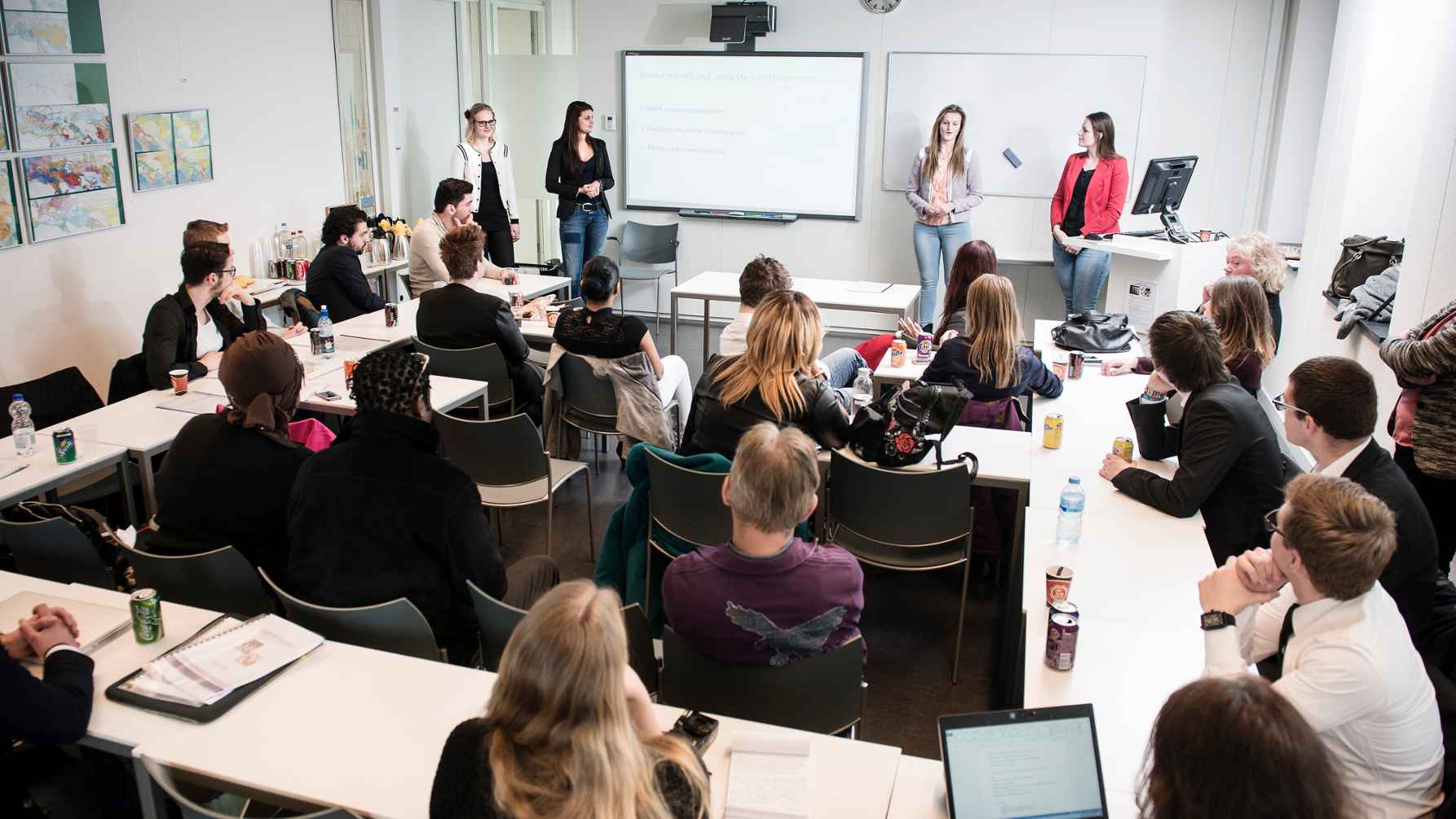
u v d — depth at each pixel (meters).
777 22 7.49
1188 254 5.76
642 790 1.33
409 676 2.08
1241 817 1.15
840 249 7.80
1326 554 1.77
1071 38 6.96
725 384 3.35
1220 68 6.79
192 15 5.85
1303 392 2.49
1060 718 1.64
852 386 5.07
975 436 3.69
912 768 1.83
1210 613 1.99
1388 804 1.80
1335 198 5.34
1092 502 3.07
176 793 1.67
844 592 2.06
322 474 2.36
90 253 5.37
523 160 9.02
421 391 2.36
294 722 1.92
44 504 2.78
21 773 1.98
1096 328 4.84
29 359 5.09
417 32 8.02
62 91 5.09
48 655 1.98
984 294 3.76
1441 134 3.67
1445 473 2.99
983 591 3.99
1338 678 1.75
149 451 3.47
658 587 3.35
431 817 1.38
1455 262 3.46
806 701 2.08
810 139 7.62
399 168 7.88
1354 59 5.26
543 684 1.27
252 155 6.41
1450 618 2.39
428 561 2.38
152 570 2.46
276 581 2.71
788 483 1.95
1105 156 6.63
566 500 4.80
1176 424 3.34
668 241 7.96
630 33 7.82
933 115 7.33
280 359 2.63
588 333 4.37
